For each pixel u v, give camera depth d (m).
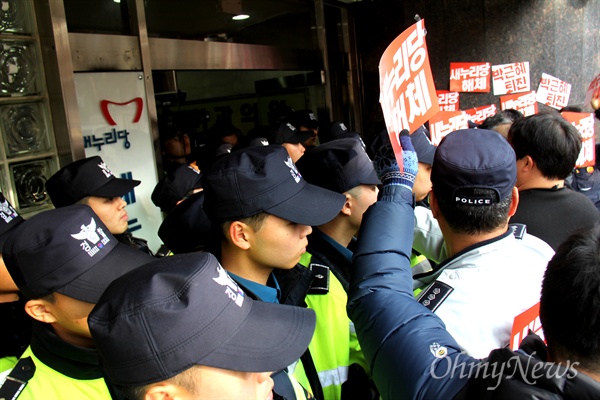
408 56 1.23
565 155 1.53
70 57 2.34
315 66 4.31
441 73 4.93
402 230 1.02
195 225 1.66
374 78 5.05
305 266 1.43
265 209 1.13
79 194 2.03
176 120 3.33
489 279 1.04
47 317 1.04
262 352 0.74
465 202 1.06
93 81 2.48
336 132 3.50
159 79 2.90
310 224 1.16
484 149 1.07
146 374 0.68
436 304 1.04
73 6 2.44
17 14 2.21
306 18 4.32
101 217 2.08
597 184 3.37
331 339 1.33
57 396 1.05
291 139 3.20
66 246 1.02
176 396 0.69
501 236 1.09
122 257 1.10
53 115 2.34
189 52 3.07
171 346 0.68
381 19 4.93
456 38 4.82
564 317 0.70
